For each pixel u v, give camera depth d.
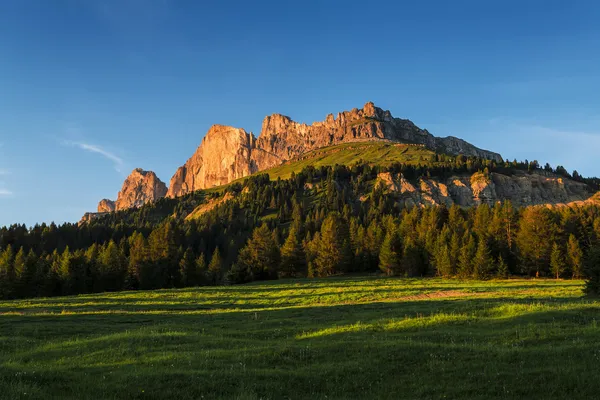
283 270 122.56
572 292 57.84
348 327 30.47
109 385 16.39
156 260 110.75
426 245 108.81
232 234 186.00
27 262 94.62
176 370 18.33
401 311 39.41
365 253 122.94
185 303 61.06
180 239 167.25
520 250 100.06
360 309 46.28
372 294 67.12
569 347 19.67
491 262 91.75
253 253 122.62
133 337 27.58
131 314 48.59
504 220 110.94
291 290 78.00
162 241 120.25
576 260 86.62
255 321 38.94
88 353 23.58
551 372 16.30
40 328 35.00
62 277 95.25
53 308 57.22
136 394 15.46
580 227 103.25
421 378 17.09
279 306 57.00
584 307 31.59
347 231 141.12
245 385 16.50
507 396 14.59
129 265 107.62
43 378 16.97
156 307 56.28
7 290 88.75
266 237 125.62
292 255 122.88
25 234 179.38
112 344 25.77
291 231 128.62
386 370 18.36
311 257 124.81
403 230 126.69
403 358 20.00
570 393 14.37
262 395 15.59
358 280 95.56
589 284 45.25
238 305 58.59
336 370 18.45
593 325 25.00
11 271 91.25
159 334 28.91
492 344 22.44
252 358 20.92
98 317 45.06
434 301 50.50
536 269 96.88
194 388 16.06
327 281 96.38
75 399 14.68
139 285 105.38
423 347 21.66
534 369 16.89
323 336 27.92
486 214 123.69
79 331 34.75
